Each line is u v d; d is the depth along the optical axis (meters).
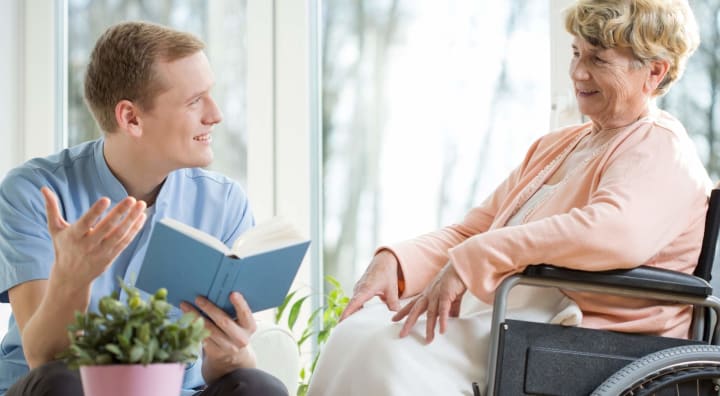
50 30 3.74
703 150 2.68
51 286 1.53
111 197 1.92
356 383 1.80
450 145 3.12
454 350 1.83
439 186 3.14
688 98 2.70
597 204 1.81
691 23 1.97
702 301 1.79
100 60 1.85
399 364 1.77
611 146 1.94
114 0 3.70
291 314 2.98
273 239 1.49
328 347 1.93
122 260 1.90
